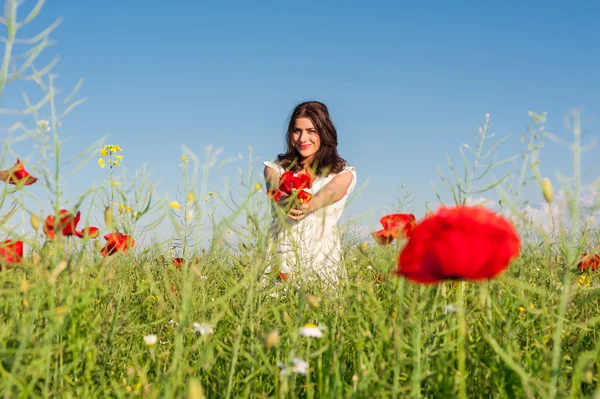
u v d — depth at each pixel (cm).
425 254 154
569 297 207
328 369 205
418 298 210
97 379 210
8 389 156
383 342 199
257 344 204
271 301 273
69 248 228
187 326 258
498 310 220
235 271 300
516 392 190
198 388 135
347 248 331
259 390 218
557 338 174
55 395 181
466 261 147
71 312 195
